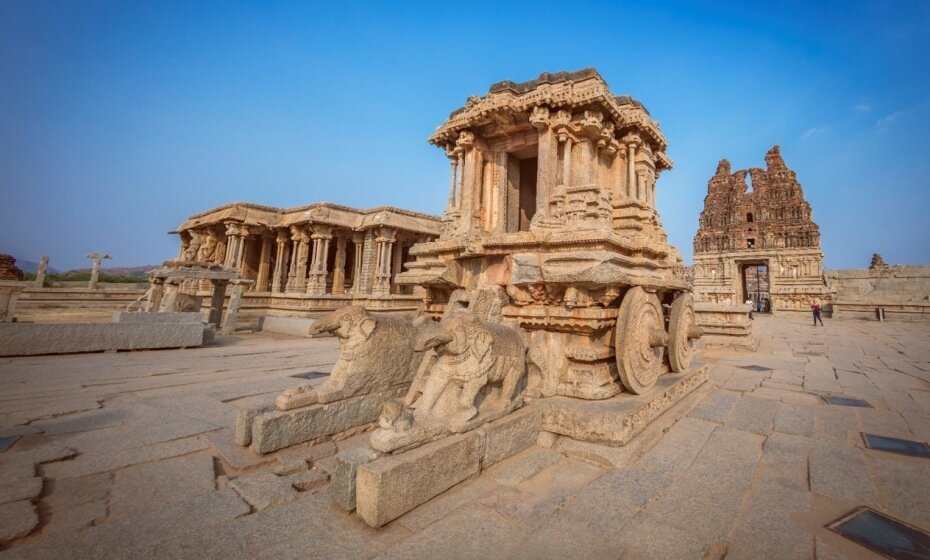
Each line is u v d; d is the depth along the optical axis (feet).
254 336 65.36
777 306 139.03
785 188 151.02
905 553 11.24
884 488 15.20
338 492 12.98
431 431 14.32
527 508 13.16
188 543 11.11
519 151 34.47
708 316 58.18
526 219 38.40
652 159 38.04
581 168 30.01
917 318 107.45
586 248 21.39
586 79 28.91
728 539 11.81
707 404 26.68
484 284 25.64
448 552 10.83
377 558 10.55
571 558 10.73
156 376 32.04
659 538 11.72
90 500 13.25
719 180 167.94
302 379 31.63
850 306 117.70
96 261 101.55
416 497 12.85
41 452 16.72
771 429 21.89
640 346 21.85
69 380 29.76
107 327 42.60
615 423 17.52
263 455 16.79
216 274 62.69
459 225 33.12
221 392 27.22
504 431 16.69
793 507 13.70
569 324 21.09
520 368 18.67
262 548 10.94
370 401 20.81
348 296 88.69
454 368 16.10
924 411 25.68
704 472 16.29
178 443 18.13
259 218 108.37
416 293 103.71
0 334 37.14
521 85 31.09
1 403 23.71
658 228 34.12
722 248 162.40
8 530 11.16
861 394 30.27
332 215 101.50
